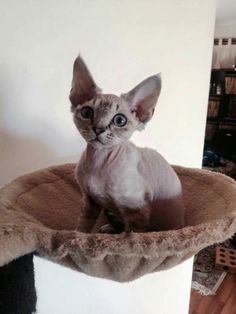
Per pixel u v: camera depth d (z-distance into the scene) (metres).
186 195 0.32
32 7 0.34
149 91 0.25
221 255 1.01
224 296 0.84
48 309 0.43
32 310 0.22
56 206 0.30
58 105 0.38
